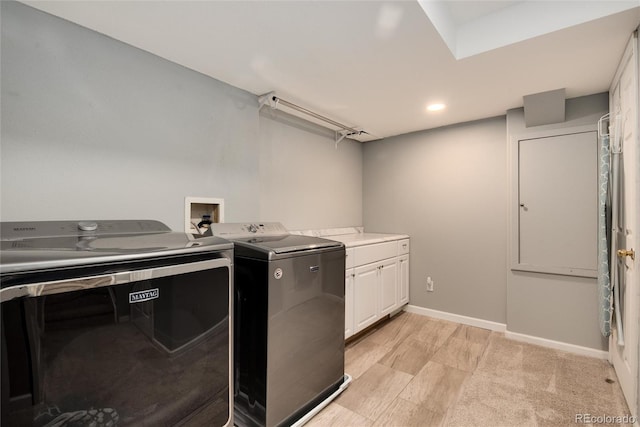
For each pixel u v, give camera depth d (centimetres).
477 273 288
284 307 151
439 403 173
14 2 122
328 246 178
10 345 79
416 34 148
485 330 279
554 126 241
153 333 105
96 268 94
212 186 192
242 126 211
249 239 178
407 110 259
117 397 98
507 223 269
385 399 177
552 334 242
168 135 171
